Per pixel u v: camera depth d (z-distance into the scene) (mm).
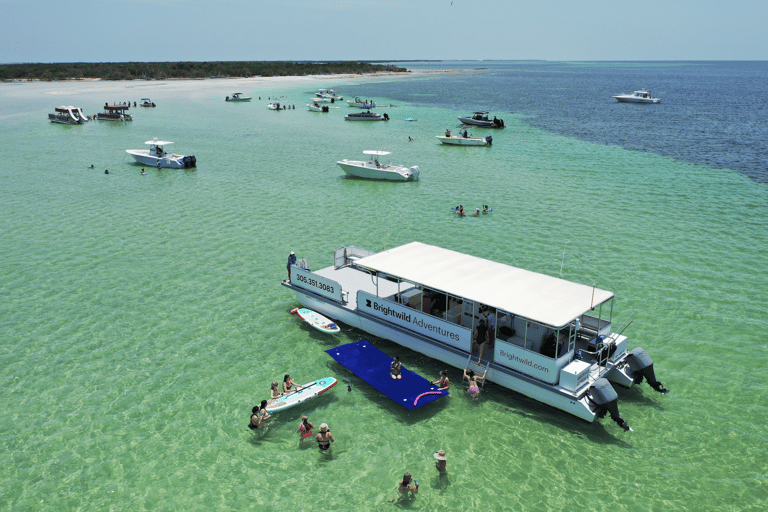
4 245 32812
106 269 29297
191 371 19734
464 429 16547
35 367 19812
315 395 17891
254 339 22109
